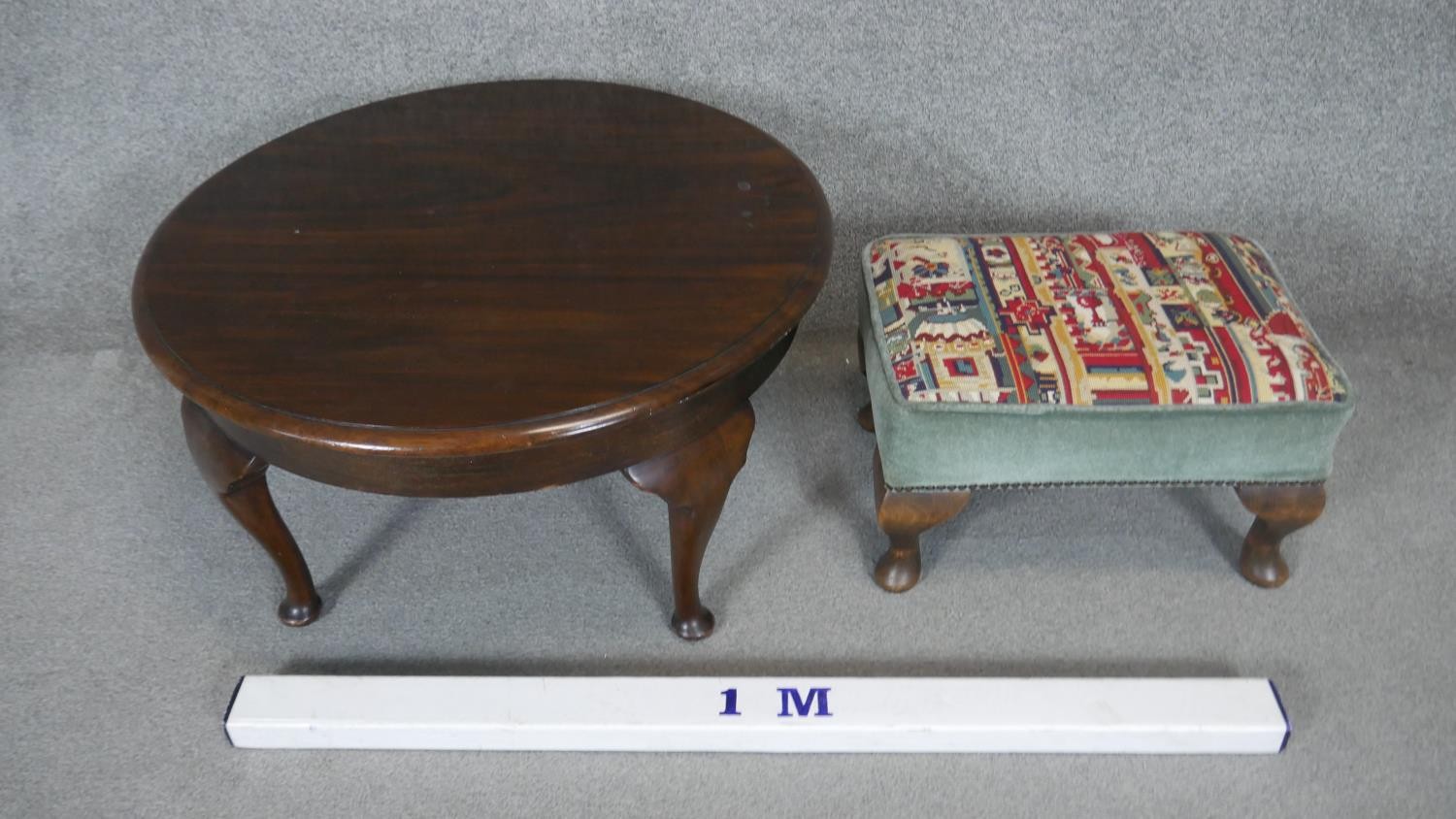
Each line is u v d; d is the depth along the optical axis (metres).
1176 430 1.26
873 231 1.73
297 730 1.29
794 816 1.24
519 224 1.25
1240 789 1.25
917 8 1.51
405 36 1.55
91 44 1.55
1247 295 1.34
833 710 1.28
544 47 1.56
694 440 1.15
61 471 1.67
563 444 1.05
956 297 1.34
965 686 1.31
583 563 1.52
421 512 1.59
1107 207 1.70
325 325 1.11
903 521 1.37
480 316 1.12
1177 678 1.33
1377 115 1.60
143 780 1.28
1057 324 1.30
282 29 1.55
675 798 1.26
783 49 1.55
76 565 1.53
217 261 1.20
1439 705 1.33
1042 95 1.58
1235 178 1.67
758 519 1.57
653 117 1.43
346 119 1.44
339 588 1.49
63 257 1.77
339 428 1.00
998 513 1.57
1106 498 1.60
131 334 1.87
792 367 1.81
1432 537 1.52
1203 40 1.53
